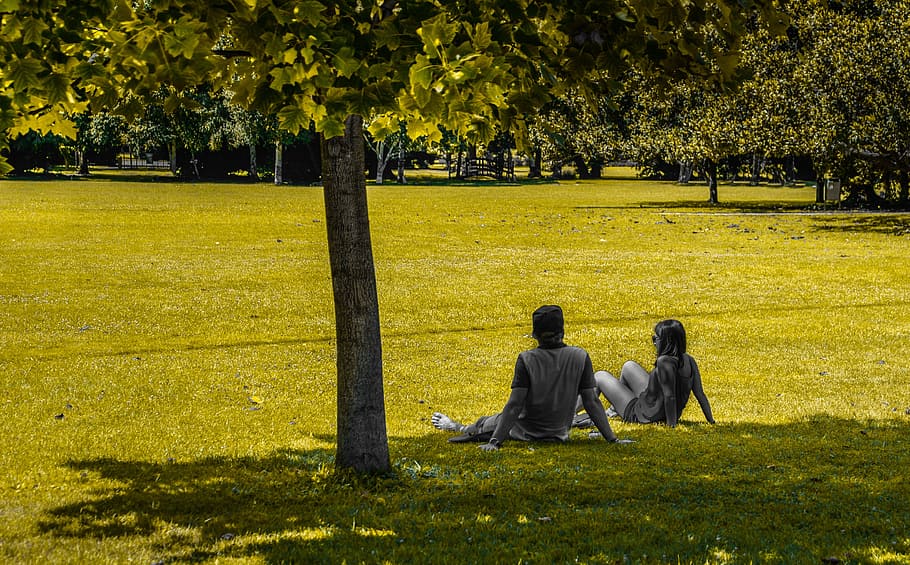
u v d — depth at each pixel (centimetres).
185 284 2230
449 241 3153
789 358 1498
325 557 491
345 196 691
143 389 1216
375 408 706
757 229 3506
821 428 926
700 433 866
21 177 6825
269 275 2389
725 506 600
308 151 7962
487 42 452
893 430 919
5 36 414
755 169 7706
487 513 587
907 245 2942
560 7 510
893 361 1470
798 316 1872
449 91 446
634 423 933
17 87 428
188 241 3072
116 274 2356
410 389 1263
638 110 4612
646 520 564
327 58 439
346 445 707
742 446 799
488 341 1664
